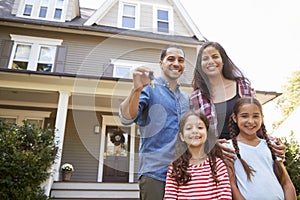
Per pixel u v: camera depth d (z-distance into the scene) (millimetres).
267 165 1247
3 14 7309
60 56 6691
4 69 4883
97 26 7129
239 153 1269
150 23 6715
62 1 8047
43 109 6633
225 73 1366
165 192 998
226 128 1366
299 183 4082
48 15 7676
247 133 1338
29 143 4047
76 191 4316
